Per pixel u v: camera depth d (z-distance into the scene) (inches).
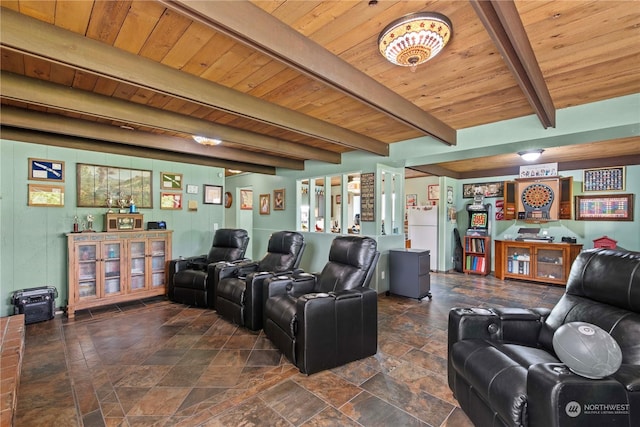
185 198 199.2
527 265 216.8
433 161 167.9
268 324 114.3
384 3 55.7
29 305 133.4
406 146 158.4
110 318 142.0
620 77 86.1
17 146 140.7
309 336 91.1
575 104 107.3
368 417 72.8
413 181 283.4
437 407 76.6
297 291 123.8
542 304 164.2
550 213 214.1
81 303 145.5
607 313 66.1
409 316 144.8
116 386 86.3
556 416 45.7
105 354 105.8
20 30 58.1
